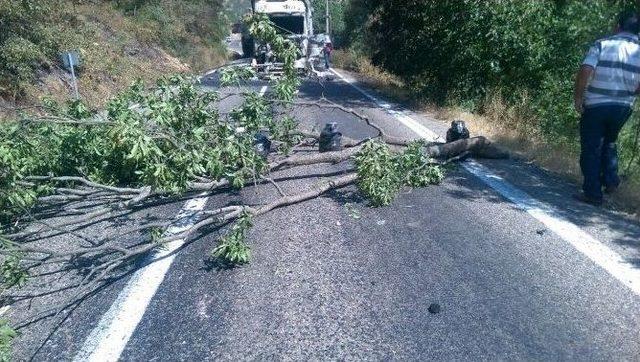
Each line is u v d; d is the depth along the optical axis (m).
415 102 13.39
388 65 16.31
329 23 39.06
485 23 11.57
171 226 5.12
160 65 22.39
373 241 4.62
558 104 8.91
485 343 3.15
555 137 8.16
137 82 6.79
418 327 3.34
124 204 4.80
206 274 4.14
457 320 3.40
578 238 4.54
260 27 6.44
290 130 7.00
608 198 5.54
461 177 6.49
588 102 5.21
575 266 4.05
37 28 13.30
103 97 14.66
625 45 5.02
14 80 11.44
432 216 5.18
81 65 14.87
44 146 5.56
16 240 4.91
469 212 5.26
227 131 5.60
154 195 5.93
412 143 6.37
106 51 18.02
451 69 12.87
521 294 3.67
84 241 4.88
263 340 3.27
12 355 3.24
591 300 3.57
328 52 25.44
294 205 5.60
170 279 4.09
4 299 3.92
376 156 5.55
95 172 5.91
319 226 5.00
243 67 6.50
